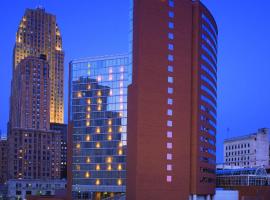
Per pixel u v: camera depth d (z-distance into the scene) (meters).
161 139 155.00
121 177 175.75
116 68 182.25
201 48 170.25
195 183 160.00
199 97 166.88
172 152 156.50
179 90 160.88
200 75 168.38
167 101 158.00
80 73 187.50
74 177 183.00
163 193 152.62
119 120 178.88
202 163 165.88
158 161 153.38
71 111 187.50
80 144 183.75
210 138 176.38
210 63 179.00
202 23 171.75
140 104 153.38
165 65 159.38
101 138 181.00
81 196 180.75
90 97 184.75
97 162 180.38
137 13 158.25
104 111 181.75
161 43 159.62
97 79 184.62
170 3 163.38
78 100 186.50
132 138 154.00
